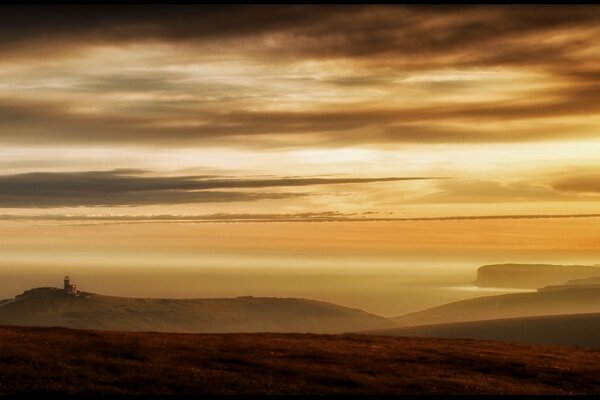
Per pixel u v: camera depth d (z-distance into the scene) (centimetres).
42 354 4522
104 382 3984
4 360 4309
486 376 4575
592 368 4941
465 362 4994
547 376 4647
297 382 4178
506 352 5559
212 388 3969
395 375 4472
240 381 4131
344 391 4031
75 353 4625
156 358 4638
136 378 4091
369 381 4262
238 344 5366
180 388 3944
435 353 5328
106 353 4700
